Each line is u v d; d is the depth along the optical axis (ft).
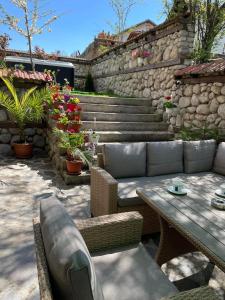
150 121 20.94
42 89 19.19
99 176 8.98
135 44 25.12
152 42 22.22
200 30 20.01
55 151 16.14
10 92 19.17
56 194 12.03
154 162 10.93
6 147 19.35
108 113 19.60
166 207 6.44
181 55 18.53
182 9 18.52
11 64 29.17
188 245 7.34
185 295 3.57
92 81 37.09
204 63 17.53
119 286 4.57
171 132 19.62
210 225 5.61
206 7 19.31
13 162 17.12
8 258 7.32
